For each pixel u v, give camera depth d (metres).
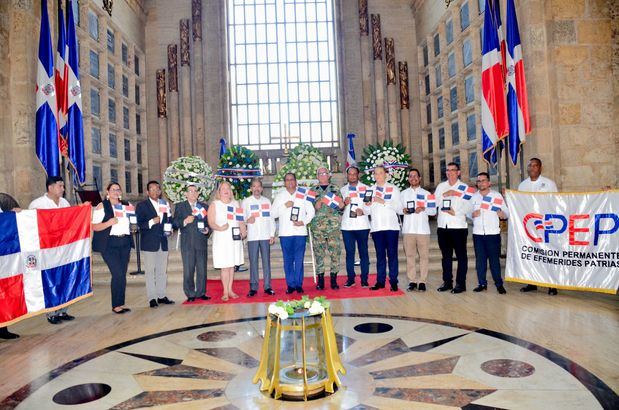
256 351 4.48
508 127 8.75
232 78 17.47
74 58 8.62
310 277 8.74
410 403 3.21
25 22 8.23
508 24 8.72
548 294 6.71
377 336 4.82
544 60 8.73
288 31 17.72
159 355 4.43
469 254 9.64
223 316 5.92
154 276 6.65
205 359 4.28
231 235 6.96
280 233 7.28
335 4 16.95
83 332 5.37
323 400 3.30
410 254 7.14
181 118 16.27
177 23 16.50
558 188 8.62
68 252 5.82
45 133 7.90
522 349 4.27
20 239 5.32
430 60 15.30
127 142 14.61
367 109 16.41
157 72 16.16
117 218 6.21
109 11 13.09
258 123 17.56
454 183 6.99
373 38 16.52
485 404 3.16
